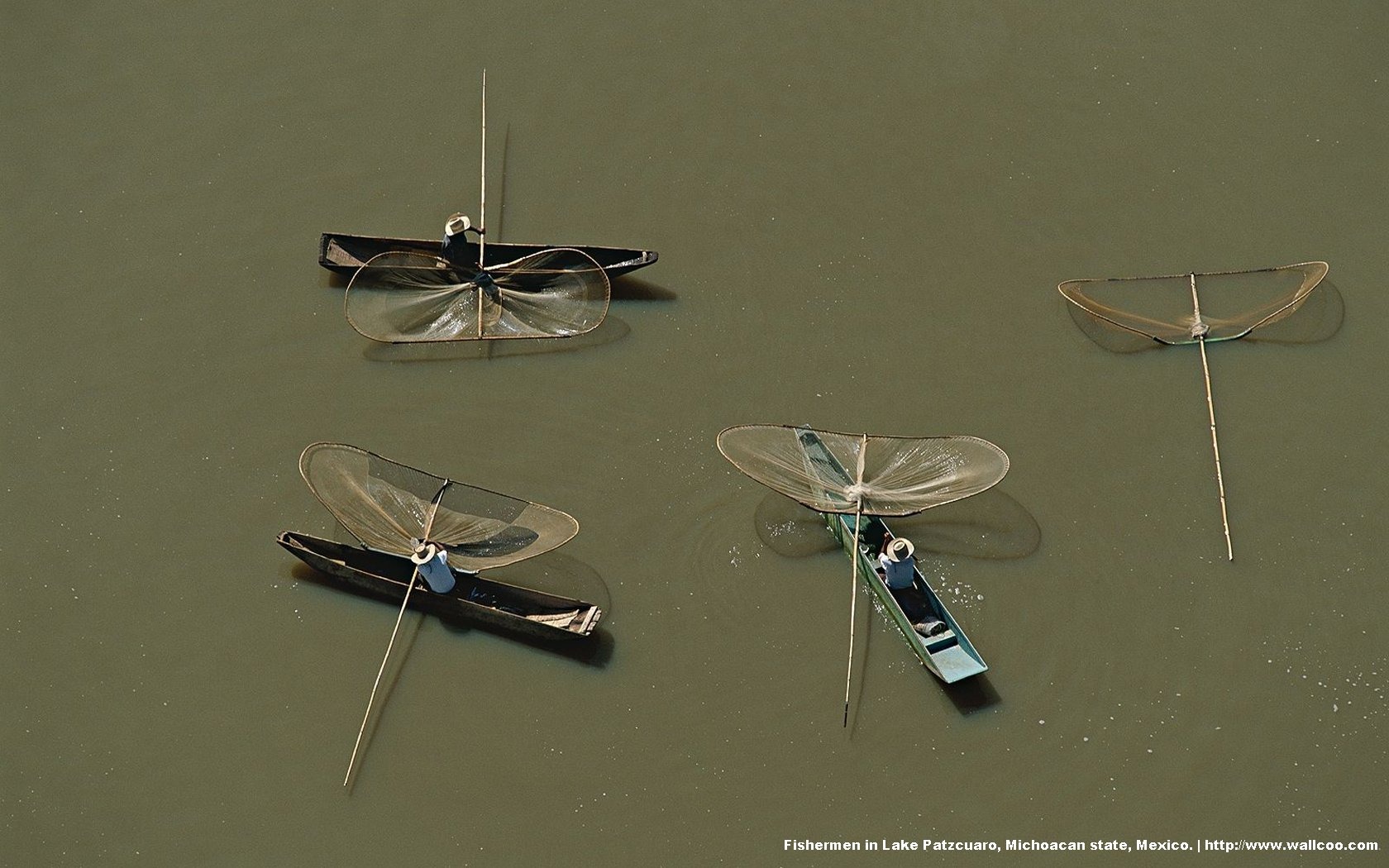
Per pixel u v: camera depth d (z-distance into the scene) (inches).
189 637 1568.7
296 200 1877.5
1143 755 1503.4
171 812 1471.5
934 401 1724.9
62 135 1931.6
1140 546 1627.7
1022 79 1978.3
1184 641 1571.1
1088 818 1469.0
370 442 1697.8
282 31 2006.6
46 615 1585.9
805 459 1630.2
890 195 1878.7
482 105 1953.7
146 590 1600.6
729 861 1446.9
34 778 1492.4
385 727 1514.5
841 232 1847.9
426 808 1473.9
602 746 1507.1
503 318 1775.3
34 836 1461.6
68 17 2006.6
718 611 1585.9
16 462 1689.2
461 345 1765.5
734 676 1545.3
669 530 1641.2
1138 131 1930.4
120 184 1894.7
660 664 1552.7
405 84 1974.7
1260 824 1465.3
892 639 1562.5
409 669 1546.5
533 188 1879.9
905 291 1807.3
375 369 1747.0
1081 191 1878.7
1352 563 1617.9
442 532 1596.9
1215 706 1531.7
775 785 1486.2
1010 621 1579.7
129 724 1519.4
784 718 1520.7
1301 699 1535.4
